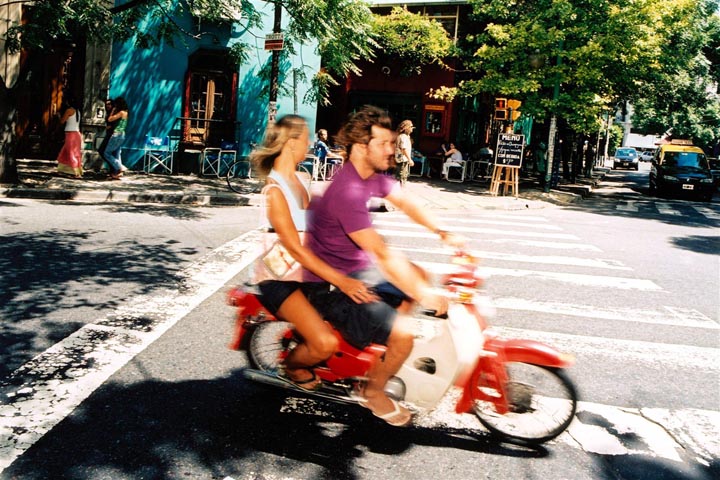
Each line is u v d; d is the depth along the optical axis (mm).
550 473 3551
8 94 12617
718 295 7785
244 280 7082
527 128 32844
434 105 22156
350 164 3623
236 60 15484
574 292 7496
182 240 9016
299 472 3418
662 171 23109
